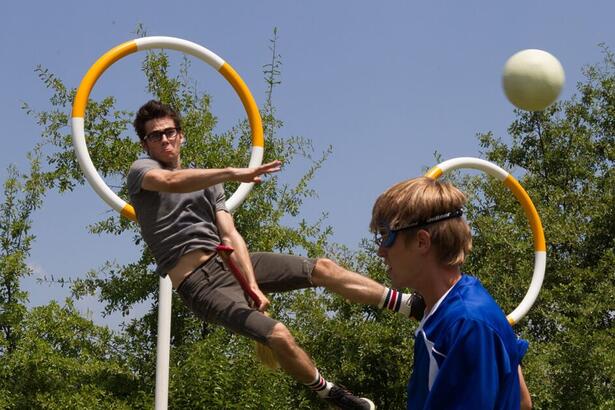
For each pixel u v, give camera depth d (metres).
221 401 10.23
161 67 12.64
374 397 12.02
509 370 2.85
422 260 3.02
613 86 15.55
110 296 11.97
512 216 13.83
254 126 7.17
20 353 10.66
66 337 11.16
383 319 11.95
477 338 2.83
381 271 12.19
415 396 2.99
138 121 5.08
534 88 5.03
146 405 10.38
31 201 11.68
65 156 12.01
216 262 4.83
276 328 4.52
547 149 15.54
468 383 2.79
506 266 13.16
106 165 11.94
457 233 3.01
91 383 11.12
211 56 7.10
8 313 11.12
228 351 10.94
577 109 15.78
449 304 2.96
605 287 13.33
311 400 11.84
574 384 12.25
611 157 15.07
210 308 4.72
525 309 8.22
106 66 6.74
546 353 12.10
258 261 4.98
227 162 12.12
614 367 12.07
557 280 14.20
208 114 12.31
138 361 11.73
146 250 12.00
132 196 4.92
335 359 11.78
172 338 12.10
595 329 13.55
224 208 5.04
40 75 11.97
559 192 14.62
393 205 3.04
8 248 11.59
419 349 2.98
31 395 10.88
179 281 4.84
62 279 11.87
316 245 12.23
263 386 10.56
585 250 14.78
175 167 5.08
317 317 11.73
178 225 4.85
